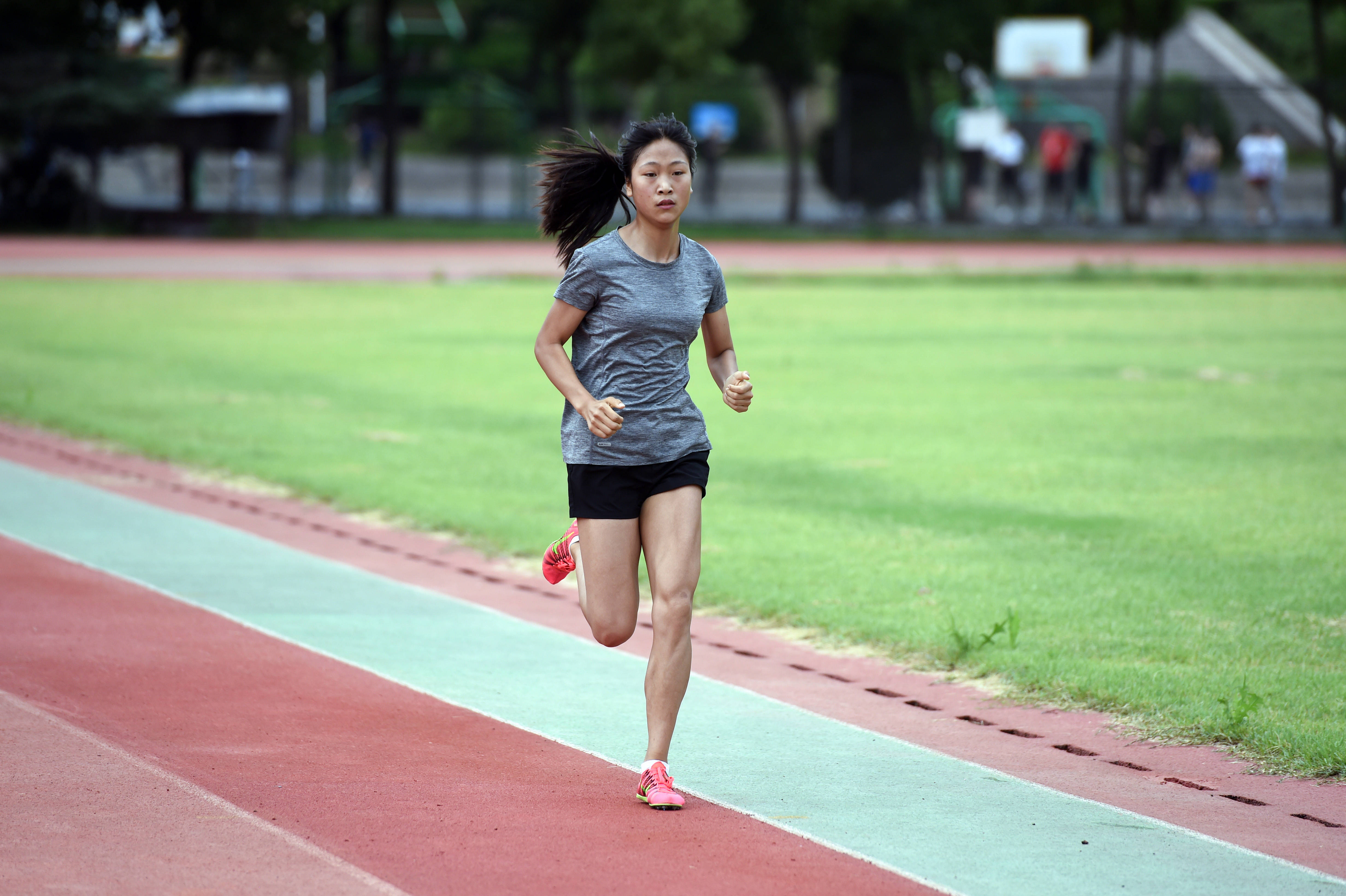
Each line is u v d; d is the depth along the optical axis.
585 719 16.36
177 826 12.77
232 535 25.78
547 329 13.86
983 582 22.67
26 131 113.31
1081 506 28.45
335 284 79.38
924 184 125.81
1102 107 142.38
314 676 17.80
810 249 112.12
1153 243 117.38
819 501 28.89
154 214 117.25
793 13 125.19
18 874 11.68
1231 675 17.98
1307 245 116.44
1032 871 12.34
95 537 25.22
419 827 12.95
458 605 21.55
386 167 130.50
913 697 17.48
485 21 179.12
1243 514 27.70
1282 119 134.38
